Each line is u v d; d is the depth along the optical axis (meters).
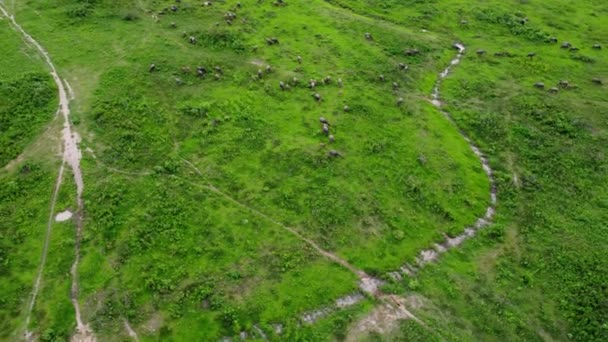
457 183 39.72
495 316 30.95
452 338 29.30
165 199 35.44
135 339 27.81
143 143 39.75
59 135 39.75
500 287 32.69
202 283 30.56
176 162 38.50
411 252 34.09
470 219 37.19
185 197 35.84
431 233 35.62
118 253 31.73
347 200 36.75
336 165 39.50
